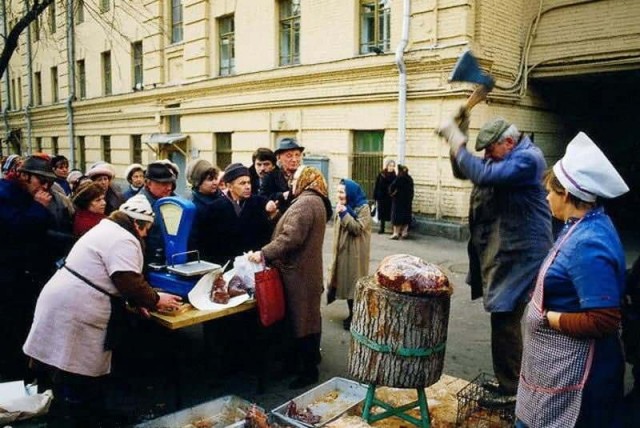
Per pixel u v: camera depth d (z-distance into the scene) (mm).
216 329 4422
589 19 10141
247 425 2986
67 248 4074
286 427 3023
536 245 2977
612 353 2055
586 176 2014
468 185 10219
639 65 9617
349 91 11703
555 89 11867
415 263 2922
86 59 20953
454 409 3318
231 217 4102
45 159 3928
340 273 5141
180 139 16188
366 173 11703
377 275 2896
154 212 3615
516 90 10930
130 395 3836
